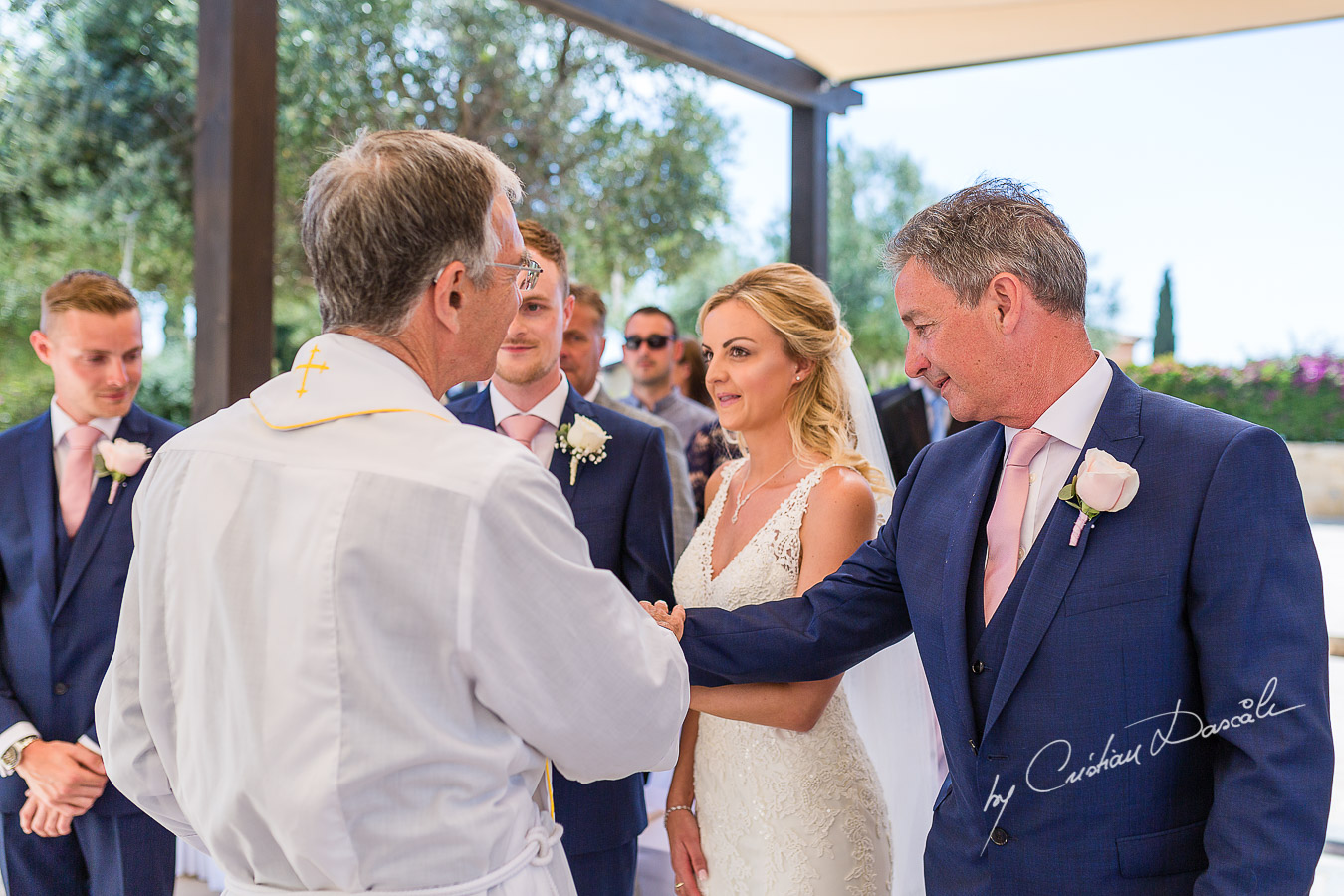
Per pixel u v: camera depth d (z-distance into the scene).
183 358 7.63
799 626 1.80
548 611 1.13
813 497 2.04
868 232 12.38
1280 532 1.32
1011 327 1.46
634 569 2.23
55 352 2.45
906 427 4.90
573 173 8.70
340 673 1.06
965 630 1.54
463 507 1.08
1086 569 1.41
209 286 3.34
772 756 2.01
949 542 1.60
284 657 1.08
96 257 7.17
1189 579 1.35
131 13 6.99
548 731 1.17
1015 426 1.55
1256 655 1.29
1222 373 11.75
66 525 2.45
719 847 2.08
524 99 8.45
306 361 1.20
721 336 2.15
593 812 2.15
